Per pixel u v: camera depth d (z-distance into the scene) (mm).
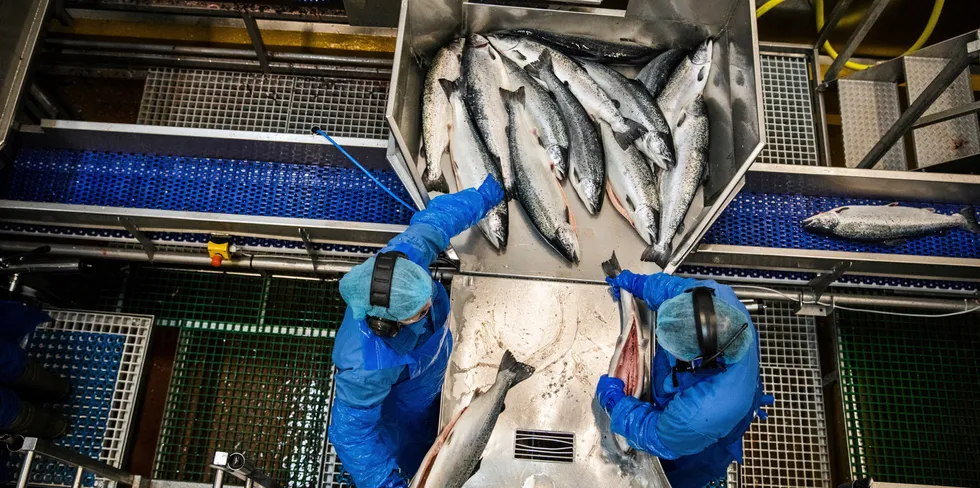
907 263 3064
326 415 3617
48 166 3260
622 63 2918
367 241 3209
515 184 2672
